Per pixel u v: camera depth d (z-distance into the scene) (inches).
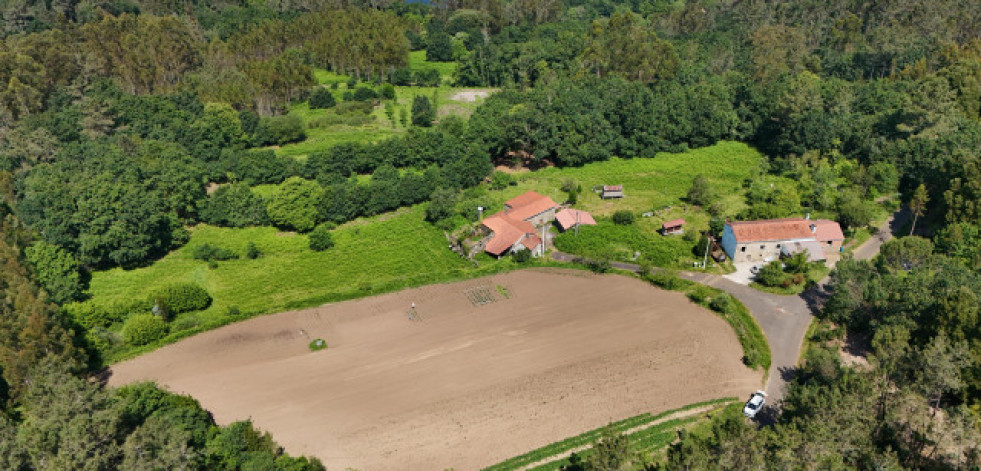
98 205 3907.5
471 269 3988.7
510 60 7682.1
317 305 3646.7
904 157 4864.7
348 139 6127.0
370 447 2647.6
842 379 2481.5
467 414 2819.9
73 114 5590.6
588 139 5684.1
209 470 2314.2
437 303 3654.0
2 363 2743.6
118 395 2534.5
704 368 3090.6
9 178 4709.6
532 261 4057.6
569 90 6112.2
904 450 2372.0
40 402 2265.0
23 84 5762.8
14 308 2957.7
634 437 2645.2
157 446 2129.7
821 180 4889.3
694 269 3934.5
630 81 6830.7
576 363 3132.4
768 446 2150.6
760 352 3176.7
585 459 2513.5
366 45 7687.0
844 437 2194.9
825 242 4092.0
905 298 3029.0
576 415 2805.1
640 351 3211.1
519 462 2544.3
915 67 6422.2
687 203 4810.5
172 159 4926.2
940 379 2374.5
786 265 3885.3
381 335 3378.4
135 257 4015.8
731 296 3646.7
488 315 3538.4
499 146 5585.6
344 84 7706.7
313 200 4505.4
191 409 2527.1
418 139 5487.2
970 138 4749.0
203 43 7741.1
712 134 5925.2
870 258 3981.3
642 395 2920.8
